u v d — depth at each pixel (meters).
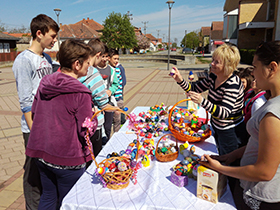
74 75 1.83
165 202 1.51
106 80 3.73
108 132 3.83
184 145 2.17
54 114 1.69
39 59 2.25
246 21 20.30
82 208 1.51
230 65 2.17
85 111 1.71
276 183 1.24
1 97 9.21
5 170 3.62
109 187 1.66
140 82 12.57
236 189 1.58
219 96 2.36
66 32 39.47
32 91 2.20
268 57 1.16
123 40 43.53
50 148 1.72
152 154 2.07
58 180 1.88
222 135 2.40
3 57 25.80
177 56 28.30
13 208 2.76
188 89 2.82
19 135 5.05
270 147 1.10
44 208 2.00
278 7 16.78
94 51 2.45
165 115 3.10
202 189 1.51
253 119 1.28
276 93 1.20
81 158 1.82
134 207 1.47
